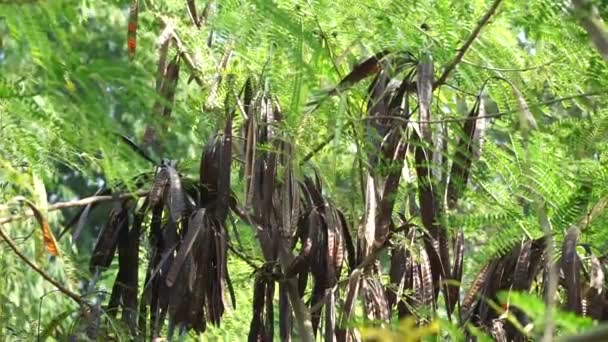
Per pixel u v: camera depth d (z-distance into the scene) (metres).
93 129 4.67
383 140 7.31
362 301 7.71
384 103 7.40
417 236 7.95
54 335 8.95
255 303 8.22
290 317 8.05
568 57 7.27
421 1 7.22
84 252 17.45
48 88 4.55
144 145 7.85
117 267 8.91
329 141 7.60
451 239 7.98
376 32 7.47
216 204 7.87
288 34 5.39
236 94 8.50
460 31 7.27
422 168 7.25
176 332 9.52
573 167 7.22
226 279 7.84
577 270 6.79
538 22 6.80
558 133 7.31
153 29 9.35
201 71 8.95
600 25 5.48
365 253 7.77
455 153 7.26
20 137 5.86
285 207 7.74
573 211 6.91
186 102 8.59
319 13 7.02
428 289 7.70
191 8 9.17
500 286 7.44
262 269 8.16
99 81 4.52
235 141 8.52
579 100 7.53
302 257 7.88
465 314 7.56
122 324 7.93
